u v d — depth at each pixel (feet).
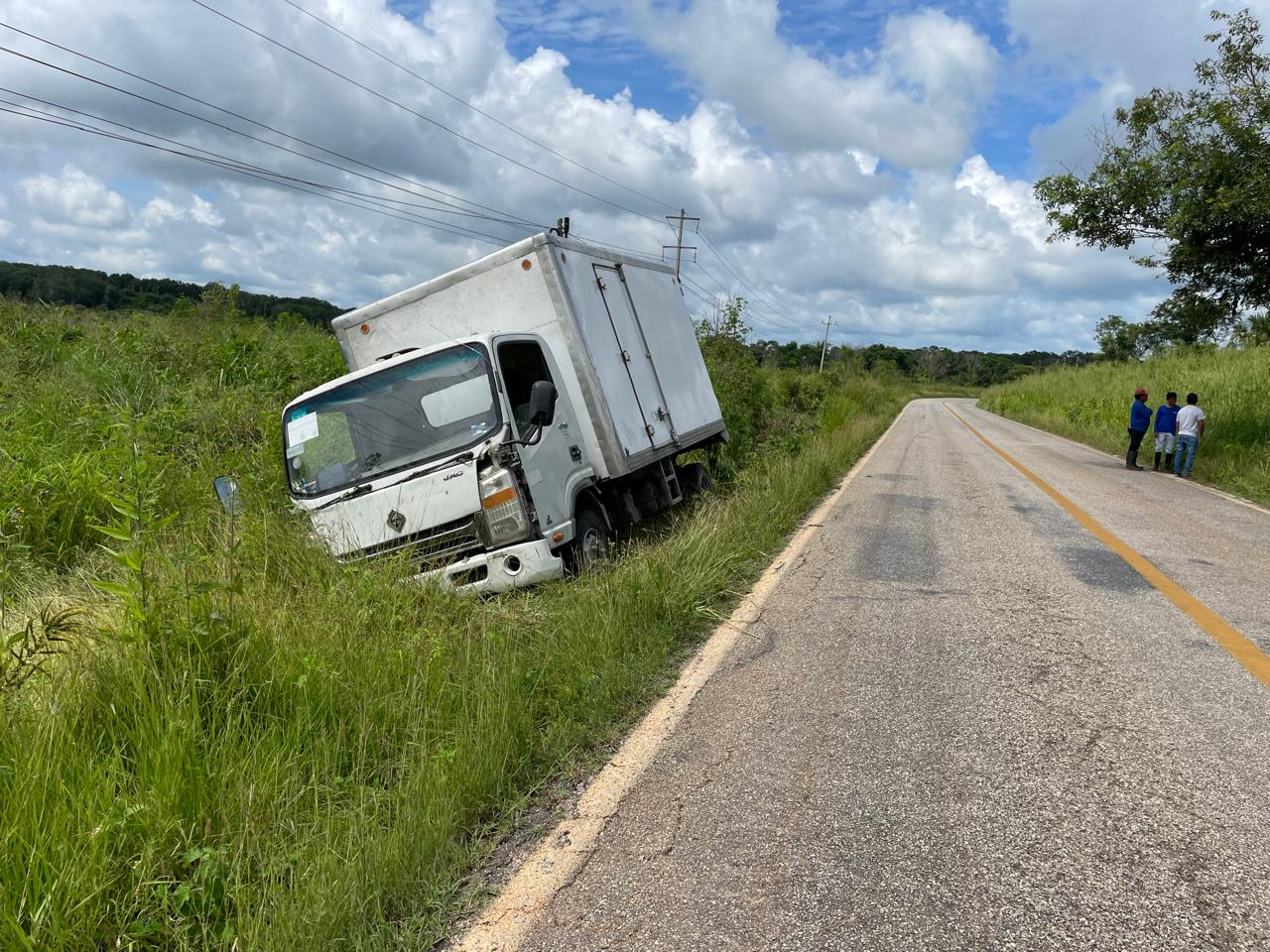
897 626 18.86
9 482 23.49
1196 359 105.09
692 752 12.60
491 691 13.34
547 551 19.90
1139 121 51.55
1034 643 17.52
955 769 11.81
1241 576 23.40
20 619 16.20
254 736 11.66
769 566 24.98
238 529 19.74
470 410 20.84
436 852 9.78
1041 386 155.12
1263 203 45.78
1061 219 55.01
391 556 19.42
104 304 66.08
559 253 25.08
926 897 8.84
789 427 66.39
